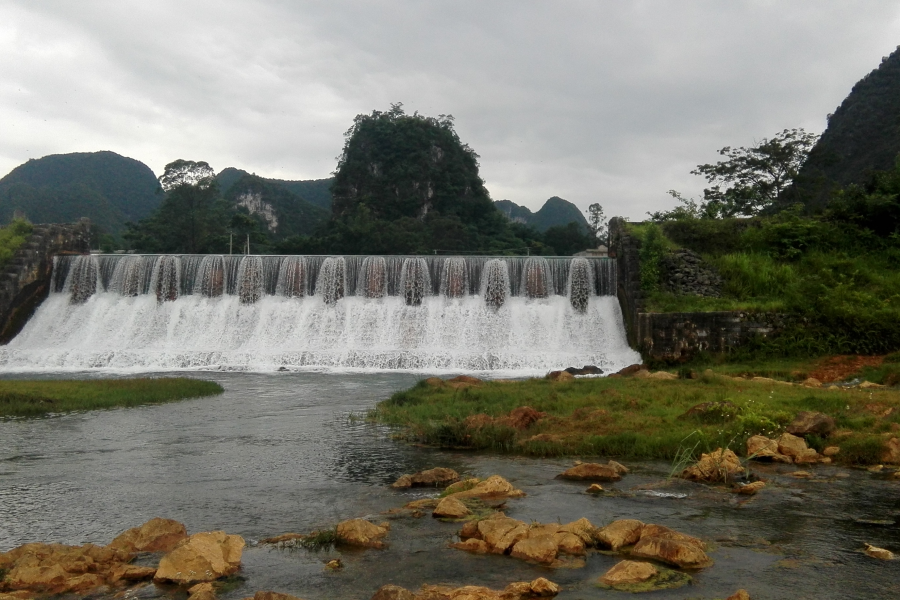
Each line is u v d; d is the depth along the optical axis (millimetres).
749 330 32125
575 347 37125
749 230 40594
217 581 8328
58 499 12211
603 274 39938
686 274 36625
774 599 7582
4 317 39594
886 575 8266
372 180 102500
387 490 12695
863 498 11617
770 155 57250
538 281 40000
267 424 19594
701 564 8617
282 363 35656
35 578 8258
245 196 128125
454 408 20125
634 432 16188
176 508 11633
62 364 35938
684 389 21078
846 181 74500
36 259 41844
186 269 41969
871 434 15133
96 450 16219
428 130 107000
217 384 27750
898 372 25078
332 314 39656
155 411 21828
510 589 7707
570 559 8906
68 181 143625
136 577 8562
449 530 10117
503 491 11945
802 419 15648
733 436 15305
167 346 38562
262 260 41031
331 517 11047
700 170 59438
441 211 102938
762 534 9828
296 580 8328
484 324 38531
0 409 21016
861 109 82750
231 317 39906
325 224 99812
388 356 35219
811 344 30891
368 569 8648
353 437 17734
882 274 36000
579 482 13016
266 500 12070
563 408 19234
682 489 12352
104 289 42406
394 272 40656
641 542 9055
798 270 37469
